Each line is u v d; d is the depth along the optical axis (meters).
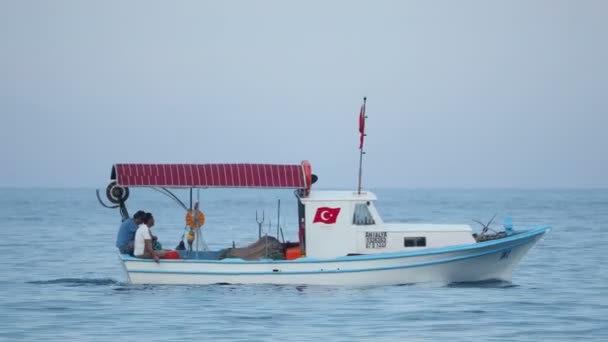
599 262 149.00
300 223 105.56
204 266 102.31
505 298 100.25
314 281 101.56
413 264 101.81
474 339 79.50
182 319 87.75
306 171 102.94
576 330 83.88
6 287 113.31
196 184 102.44
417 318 88.38
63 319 88.88
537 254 164.38
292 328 83.62
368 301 96.00
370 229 102.94
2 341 78.75
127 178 102.38
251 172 103.25
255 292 100.81
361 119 104.75
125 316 89.69
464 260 102.88
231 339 79.12
